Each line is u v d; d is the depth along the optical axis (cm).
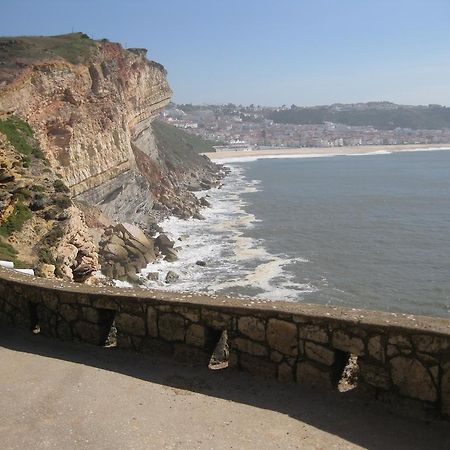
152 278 3406
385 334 523
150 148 7475
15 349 715
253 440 478
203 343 638
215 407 541
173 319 657
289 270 3641
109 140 4684
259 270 3625
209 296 668
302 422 509
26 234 1856
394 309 2922
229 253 4125
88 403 548
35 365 654
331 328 555
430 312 2878
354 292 3191
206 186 8694
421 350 502
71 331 743
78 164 4138
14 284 808
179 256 4006
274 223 5453
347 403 537
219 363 651
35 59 3844
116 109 4881
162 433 489
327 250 4238
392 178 10294
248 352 611
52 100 3866
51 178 2464
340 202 7025
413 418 507
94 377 614
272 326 592
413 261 3891
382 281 3403
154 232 4859
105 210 4584
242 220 5662
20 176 2081
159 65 7381
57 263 1836
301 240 4622
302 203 6956
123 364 654
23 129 3036
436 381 496
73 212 2189
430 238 4681
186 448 465
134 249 3675
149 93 6862
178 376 615
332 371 559
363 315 551
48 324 767
